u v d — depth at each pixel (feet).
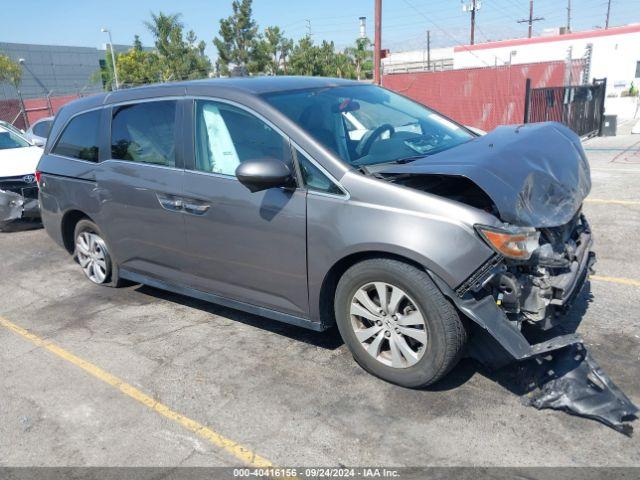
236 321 14.58
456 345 10.01
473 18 168.96
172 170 13.53
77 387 11.94
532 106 44.65
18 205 24.59
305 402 10.75
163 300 16.38
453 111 64.80
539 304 9.89
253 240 12.06
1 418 10.99
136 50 115.55
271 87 12.98
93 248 17.33
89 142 16.25
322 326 11.84
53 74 197.77
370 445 9.43
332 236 10.79
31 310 16.37
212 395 11.27
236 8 98.07
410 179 10.92
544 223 9.99
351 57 127.44
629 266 16.22
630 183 27.14
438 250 9.65
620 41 96.12
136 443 9.97
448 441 9.34
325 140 11.59
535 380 10.39
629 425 9.34
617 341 12.03
